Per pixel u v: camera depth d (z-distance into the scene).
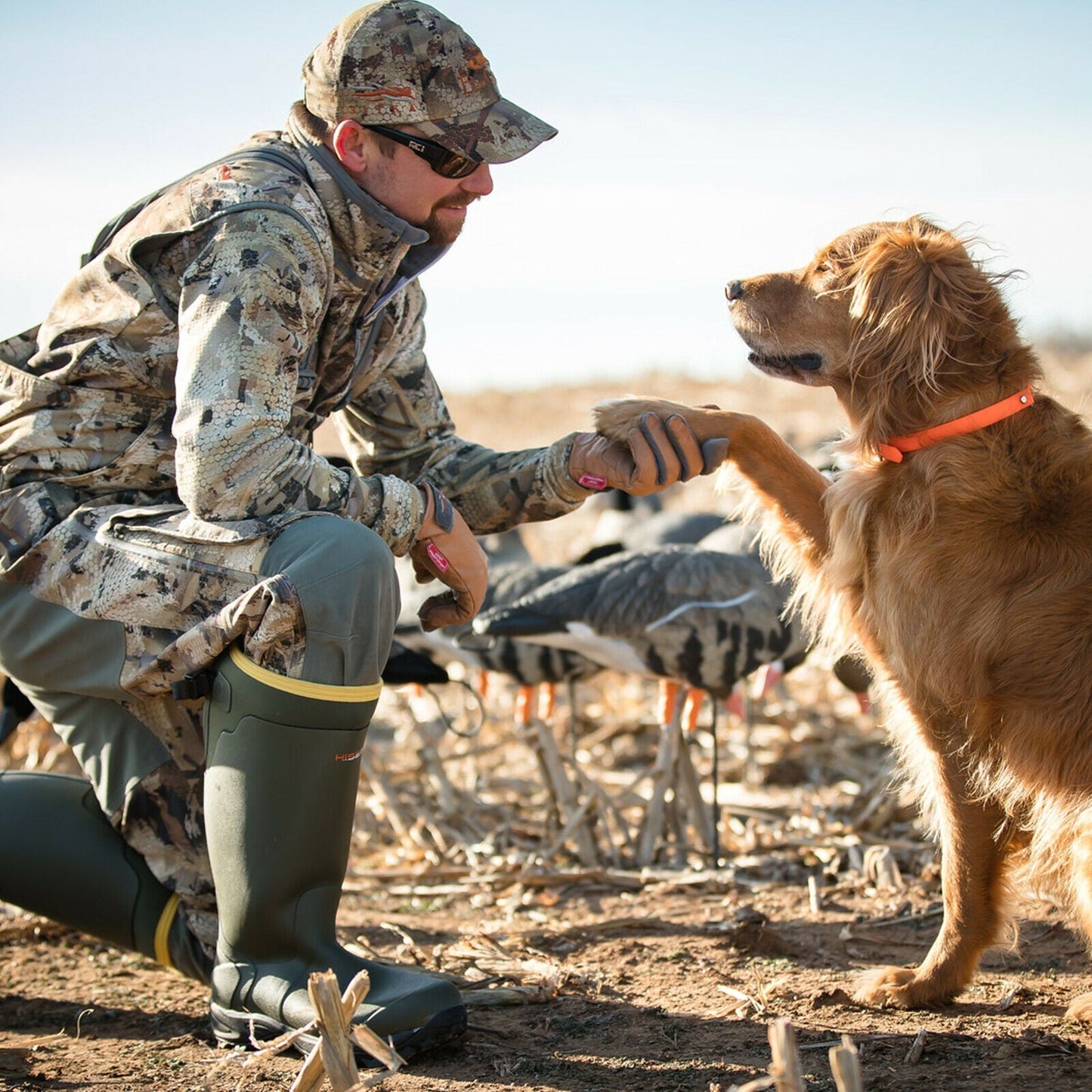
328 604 2.76
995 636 3.12
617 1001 3.24
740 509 3.91
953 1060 2.79
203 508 2.82
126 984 3.55
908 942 3.77
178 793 3.16
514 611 4.52
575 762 5.02
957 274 3.40
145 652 2.94
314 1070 2.30
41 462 3.10
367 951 3.71
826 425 13.28
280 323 2.84
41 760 5.80
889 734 3.65
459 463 3.62
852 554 3.44
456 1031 2.82
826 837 4.93
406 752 6.24
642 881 4.47
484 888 4.50
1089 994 3.11
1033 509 3.20
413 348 3.62
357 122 3.00
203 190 2.93
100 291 3.04
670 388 19.47
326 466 2.96
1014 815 3.23
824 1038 2.95
